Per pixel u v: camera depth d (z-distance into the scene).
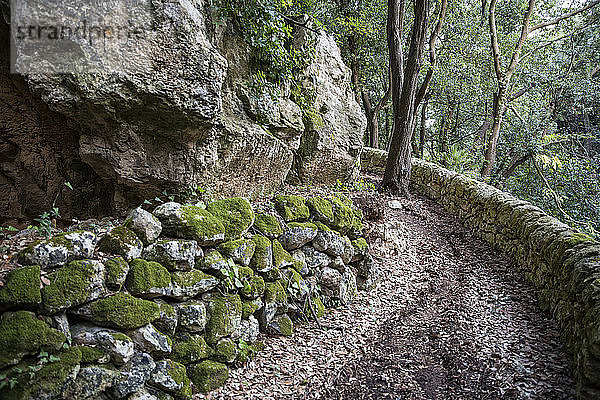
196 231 3.51
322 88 7.96
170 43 3.64
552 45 15.92
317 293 4.98
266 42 5.64
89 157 3.93
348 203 6.30
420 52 9.31
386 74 16.08
